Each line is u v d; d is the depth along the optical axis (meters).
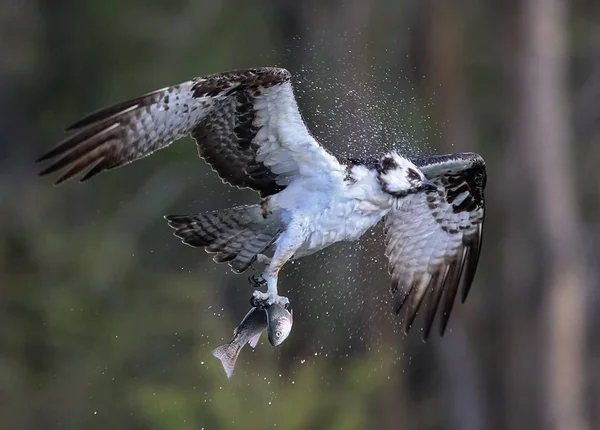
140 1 23.42
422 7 20.73
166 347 16.67
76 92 23.86
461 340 21.52
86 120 7.86
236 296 17.28
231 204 16.20
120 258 19.12
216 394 14.45
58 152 7.87
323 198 8.80
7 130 23.64
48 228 20.28
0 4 23.80
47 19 24.27
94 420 16.52
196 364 15.77
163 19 23.05
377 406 19.06
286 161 8.74
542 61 20.48
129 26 23.16
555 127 20.53
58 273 18.97
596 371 22.53
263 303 8.47
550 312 20.17
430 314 10.55
